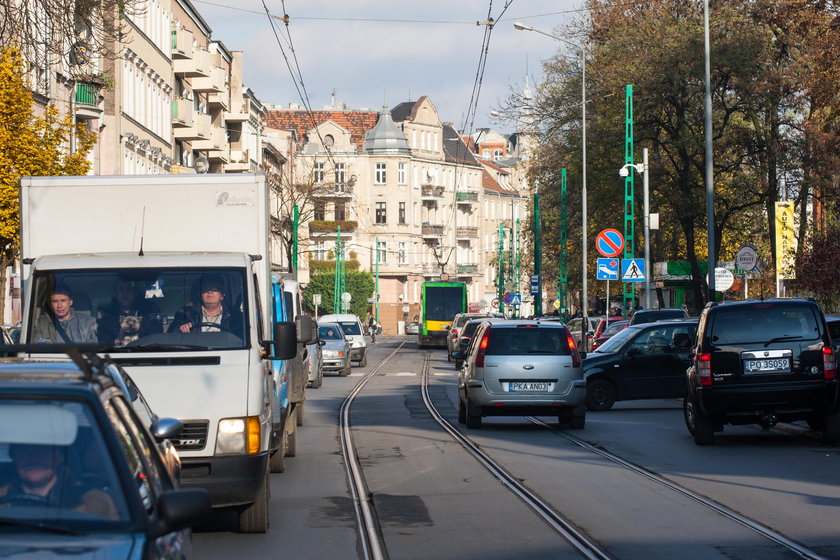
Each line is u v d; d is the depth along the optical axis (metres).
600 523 11.30
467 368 22.00
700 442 18.45
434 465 16.25
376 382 39.31
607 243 39.56
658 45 46.72
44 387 5.39
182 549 5.57
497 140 156.25
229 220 12.38
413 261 124.19
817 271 29.94
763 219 54.19
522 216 147.50
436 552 9.98
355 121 128.75
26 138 27.78
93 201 12.30
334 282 118.06
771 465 15.69
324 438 20.34
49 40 19.17
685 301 57.59
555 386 21.08
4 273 28.91
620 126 50.69
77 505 5.10
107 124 50.75
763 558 9.45
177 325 10.93
